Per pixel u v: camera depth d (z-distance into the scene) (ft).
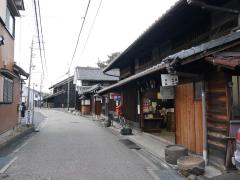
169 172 26.43
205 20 33.47
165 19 34.06
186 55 24.75
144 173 26.12
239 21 25.55
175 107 37.35
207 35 32.71
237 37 22.11
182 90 35.35
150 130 54.85
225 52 22.48
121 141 47.57
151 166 28.99
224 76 25.44
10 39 56.70
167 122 55.72
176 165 28.50
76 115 141.59
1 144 38.96
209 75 28.19
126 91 69.31
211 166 27.04
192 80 32.58
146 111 55.36
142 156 34.42
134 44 48.52
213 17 31.30
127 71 71.56
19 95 69.72
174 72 27.14
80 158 32.96
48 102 269.64
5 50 51.72
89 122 94.17
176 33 40.63
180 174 25.23
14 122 63.00
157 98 56.49
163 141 42.96
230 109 24.71
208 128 28.25
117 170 27.22
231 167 24.54
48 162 30.63
